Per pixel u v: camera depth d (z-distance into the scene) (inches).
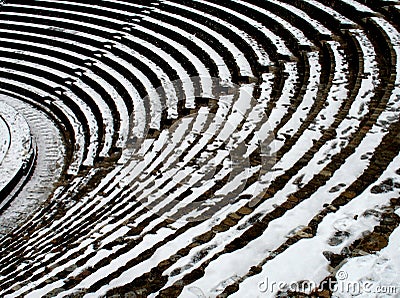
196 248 217.2
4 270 300.7
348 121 329.4
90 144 550.3
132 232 275.4
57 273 248.1
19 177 518.9
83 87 673.0
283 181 275.7
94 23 788.6
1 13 840.3
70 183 456.1
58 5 842.2
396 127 298.7
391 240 189.0
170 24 713.0
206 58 597.0
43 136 614.5
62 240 312.0
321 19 569.3
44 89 708.0
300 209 226.1
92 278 221.6
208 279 186.7
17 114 641.6
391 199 219.6
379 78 396.8
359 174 251.3
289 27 576.7
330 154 289.0
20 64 745.6
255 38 593.0
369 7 547.8
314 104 391.2
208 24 669.3
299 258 185.6
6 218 466.0
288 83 457.4
